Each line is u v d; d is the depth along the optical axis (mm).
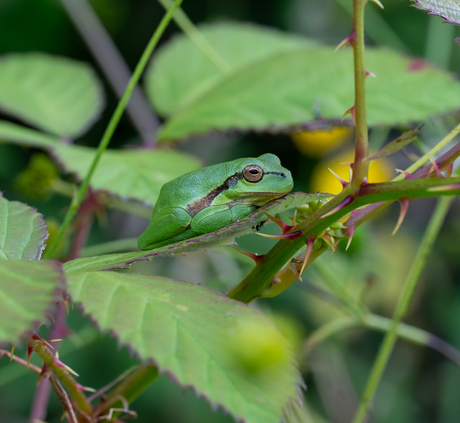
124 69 557
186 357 313
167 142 475
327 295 473
